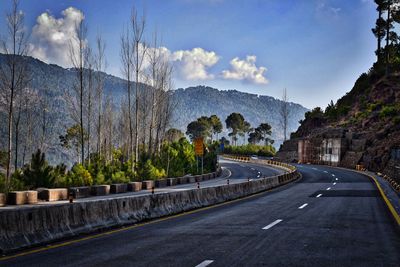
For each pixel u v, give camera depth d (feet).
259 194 99.91
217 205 73.26
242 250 31.24
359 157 245.45
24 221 34.19
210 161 223.51
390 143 221.25
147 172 143.13
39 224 35.73
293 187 121.90
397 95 305.12
